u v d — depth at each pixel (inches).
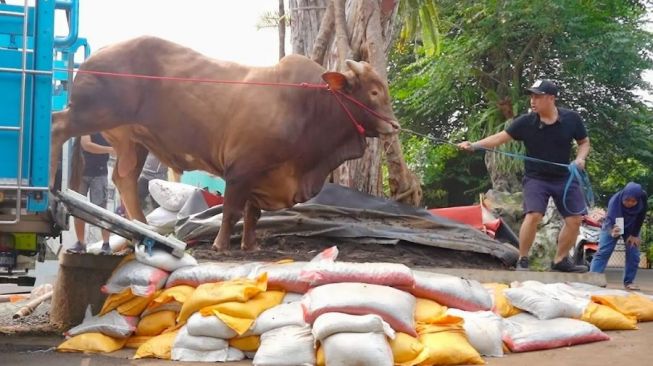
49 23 225.6
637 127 809.5
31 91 224.7
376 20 348.2
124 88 276.2
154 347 221.9
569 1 714.2
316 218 322.7
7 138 223.0
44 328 273.7
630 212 448.5
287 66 283.1
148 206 509.4
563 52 753.6
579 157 302.0
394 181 349.7
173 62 285.0
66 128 270.8
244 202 281.9
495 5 725.3
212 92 279.9
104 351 228.7
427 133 860.0
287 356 202.2
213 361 215.5
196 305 222.5
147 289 232.4
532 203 304.2
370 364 192.2
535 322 244.2
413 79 810.8
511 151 686.5
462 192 890.7
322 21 366.6
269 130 273.3
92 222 254.4
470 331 219.5
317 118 281.7
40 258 264.2
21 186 222.7
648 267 1019.3
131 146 304.7
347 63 281.1
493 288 262.2
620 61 743.7
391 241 309.6
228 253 283.4
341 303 203.5
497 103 735.7
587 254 606.2
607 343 243.8
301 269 230.8
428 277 234.8
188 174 597.0
